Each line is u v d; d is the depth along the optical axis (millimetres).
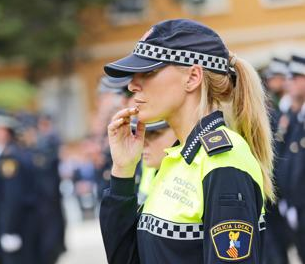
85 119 62219
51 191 20219
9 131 19062
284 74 15422
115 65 6000
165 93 5980
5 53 55969
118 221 6359
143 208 6203
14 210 18578
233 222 5531
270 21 59406
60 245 20578
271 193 6133
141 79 6066
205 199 5688
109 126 6383
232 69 6152
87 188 28688
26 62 58531
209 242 5586
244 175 5668
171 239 5773
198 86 6008
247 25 59625
